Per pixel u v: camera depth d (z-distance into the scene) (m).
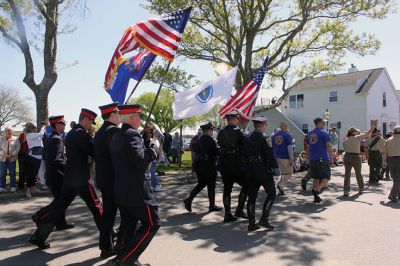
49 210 5.65
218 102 8.87
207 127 7.58
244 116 9.34
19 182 10.36
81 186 5.29
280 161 9.91
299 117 37.69
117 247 5.09
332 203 8.71
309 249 5.32
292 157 9.89
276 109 36.22
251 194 6.34
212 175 7.65
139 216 4.22
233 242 5.68
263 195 9.84
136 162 4.11
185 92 8.87
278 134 10.03
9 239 5.89
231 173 6.77
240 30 18.77
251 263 4.79
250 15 17.34
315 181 8.85
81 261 4.90
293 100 38.28
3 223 6.90
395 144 8.79
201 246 5.50
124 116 4.34
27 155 9.42
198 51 18.48
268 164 6.36
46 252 5.26
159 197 9.70
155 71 18.09
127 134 4.20
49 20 12.48
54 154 5.89
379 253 5.14
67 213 7.65
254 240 5.78
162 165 17.75
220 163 6.91
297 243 5.61
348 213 7.62
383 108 35.16
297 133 34.66
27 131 9.73
